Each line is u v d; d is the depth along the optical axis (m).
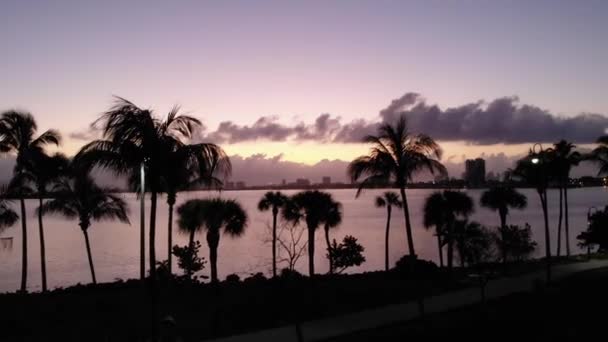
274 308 20.52
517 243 39.59
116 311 22.12
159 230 104.56
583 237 42.94
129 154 16.55
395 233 92.06
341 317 19.88
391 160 27.97
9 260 59.88
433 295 24.33
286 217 36.47
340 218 37.34
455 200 34.00
